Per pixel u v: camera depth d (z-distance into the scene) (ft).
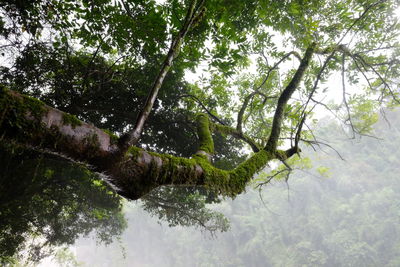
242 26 15.33
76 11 14.26
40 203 35.88
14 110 2.78
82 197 39.37
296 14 13.39
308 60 12.86
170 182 4.63
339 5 14.88
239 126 13.25
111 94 26.76
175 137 30.76
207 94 30.68
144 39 15.37
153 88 4.72
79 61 23.16
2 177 20.85
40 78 22.47
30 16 16.47
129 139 3.88
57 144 3.15
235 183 6.28
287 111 19.74
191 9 6.01
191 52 14.35
